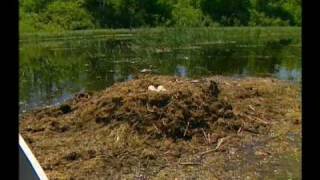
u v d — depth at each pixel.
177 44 28.19
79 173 6.70
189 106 8.83
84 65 18.61
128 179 6.53
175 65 18.75
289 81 14.20
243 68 17.97
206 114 8.77
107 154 7.37
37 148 7.67
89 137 8.15
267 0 43.50
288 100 11.03
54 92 12.73
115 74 16.27
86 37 30.92
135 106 8.67
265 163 7.14
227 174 6.72
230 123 8.75
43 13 35.22
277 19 42.72
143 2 40.06
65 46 25.91
